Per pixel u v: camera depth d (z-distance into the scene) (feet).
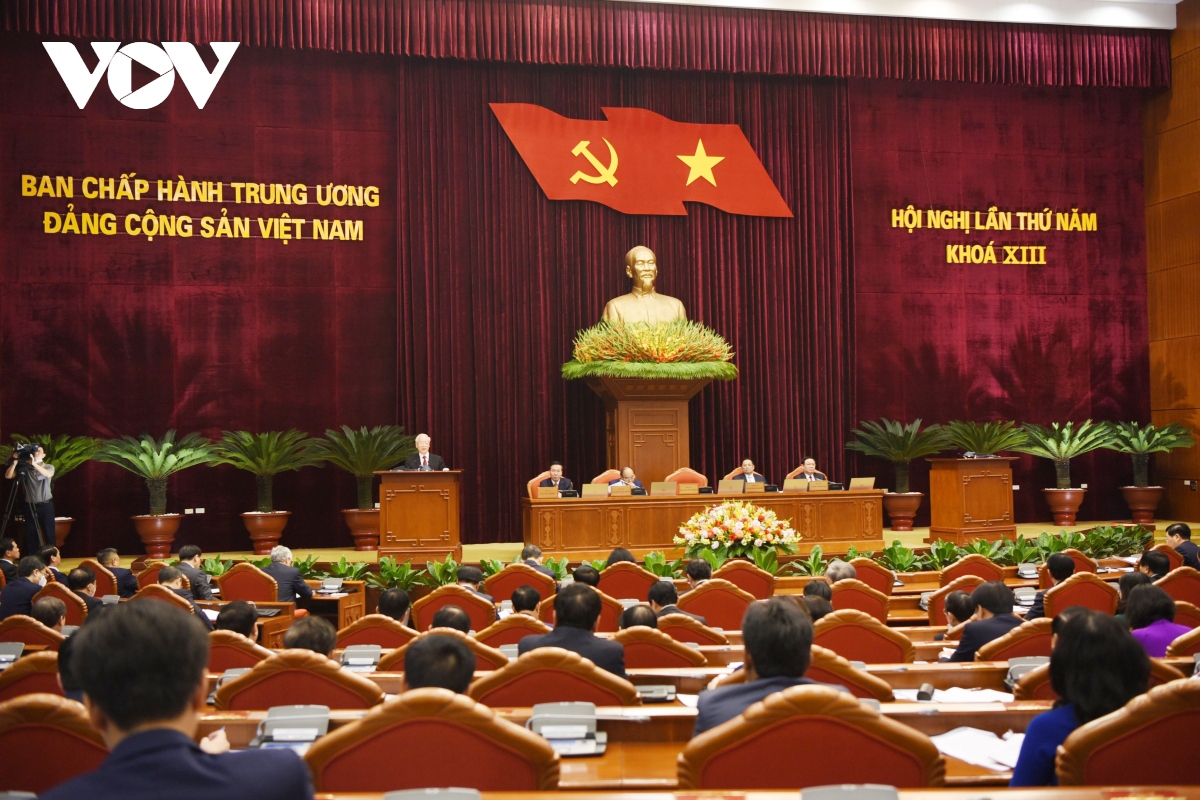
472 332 44.75
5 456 38.06
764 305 47.37
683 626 15.57
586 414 45.55
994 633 14.49
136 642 5.06
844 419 48.03
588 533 35.09
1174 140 49.60
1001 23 48.32
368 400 44.19
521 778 7.00
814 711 6.83
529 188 45.52
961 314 49.49
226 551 42.39
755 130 47.65
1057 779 7.63
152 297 42.34
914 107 49.29
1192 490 48.49
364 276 44.39
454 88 44.96
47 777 7.29
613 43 44.96
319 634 12.01
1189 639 12.20
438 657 8.25
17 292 41.22
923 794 5.88
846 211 48.26
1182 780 6.91
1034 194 50.21
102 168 42.01
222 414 42.73
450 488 33.37
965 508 38.32
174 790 4.94
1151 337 50.57
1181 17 49.29
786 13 46.55
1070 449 47.55
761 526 29.07
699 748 6.86
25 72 41.45
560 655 10.11
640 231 46.44
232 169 43.21
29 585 20.75
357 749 6.97
